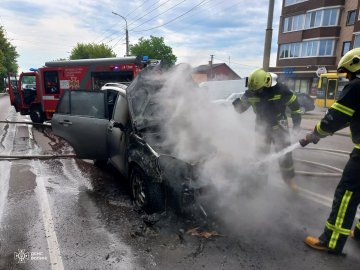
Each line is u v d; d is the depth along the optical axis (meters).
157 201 3.28
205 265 2.58
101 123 4.55
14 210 3.63
